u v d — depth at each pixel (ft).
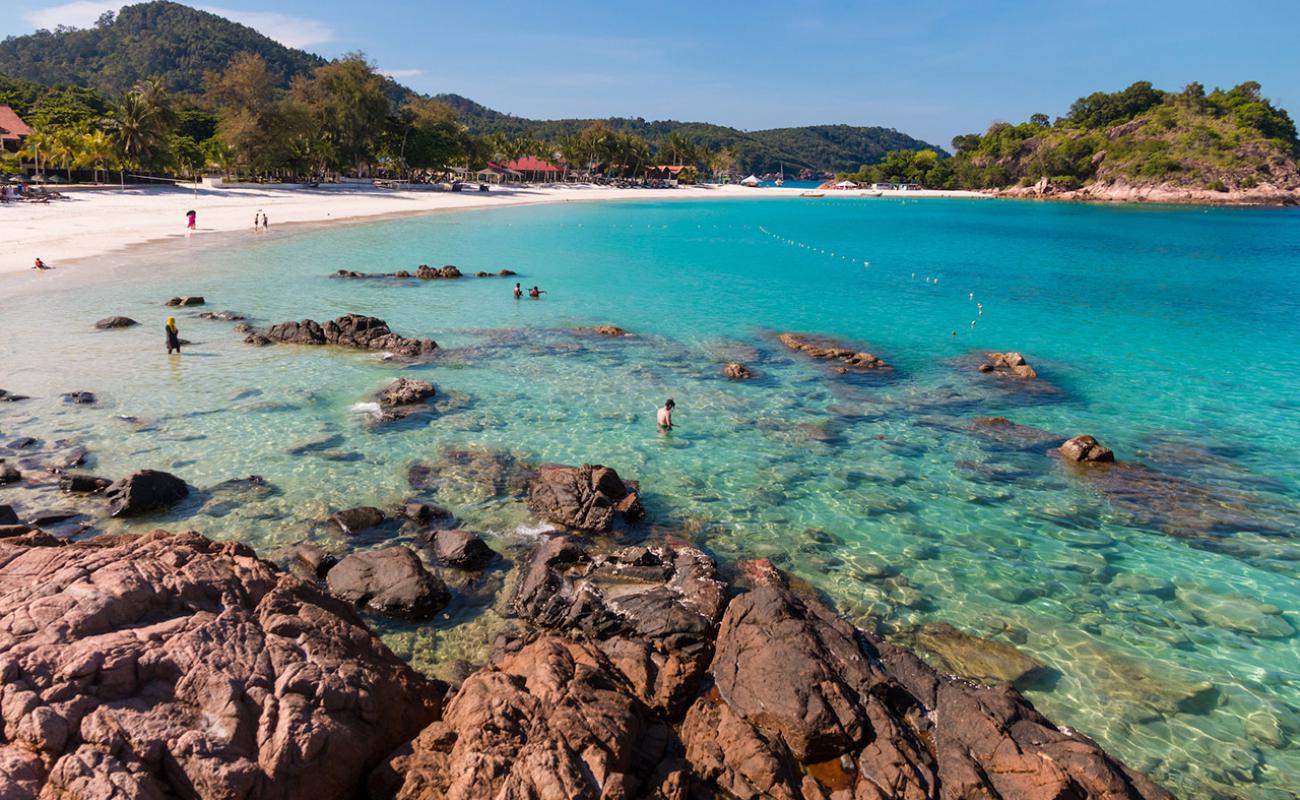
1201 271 214.48
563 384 93.86
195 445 70.28
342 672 31.19
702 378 98.78
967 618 48.32
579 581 47.75
